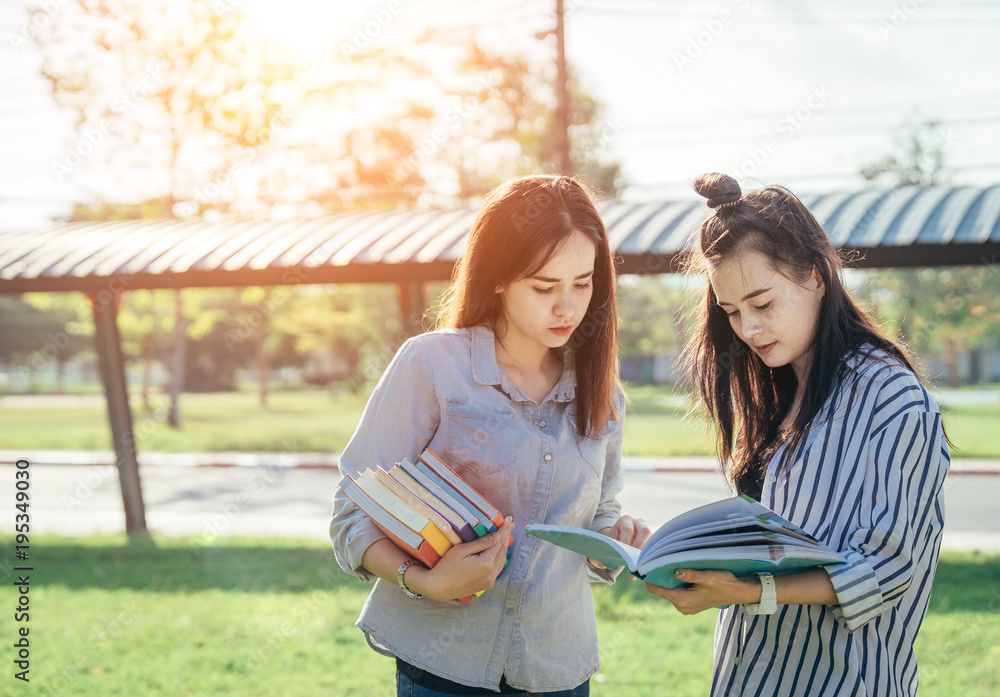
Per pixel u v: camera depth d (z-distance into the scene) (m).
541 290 1.67
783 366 1.84
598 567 1.89
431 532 1.50
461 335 1.80
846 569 1.37
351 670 4.24
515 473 1.71
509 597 1.68
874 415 1.50
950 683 3.93
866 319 1.66
